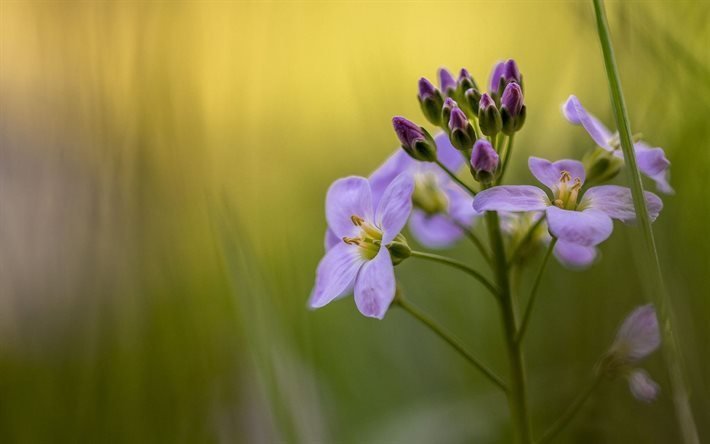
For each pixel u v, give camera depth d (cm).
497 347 28
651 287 21
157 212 26
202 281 26
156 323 26
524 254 24
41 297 25
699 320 24
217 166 28
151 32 26
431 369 29
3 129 25
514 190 22
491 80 24
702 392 23
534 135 28
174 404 25
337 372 28
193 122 27
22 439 25
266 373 24
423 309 30
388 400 28
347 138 31
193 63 27
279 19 30
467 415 27
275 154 30
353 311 30
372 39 31
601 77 26
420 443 27
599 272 27
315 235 31
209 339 26
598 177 23
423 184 25
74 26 26
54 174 25
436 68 31
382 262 22
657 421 25
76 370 25
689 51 24
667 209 25
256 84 30
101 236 25
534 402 26
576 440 26
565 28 28
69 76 26
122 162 26
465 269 23
